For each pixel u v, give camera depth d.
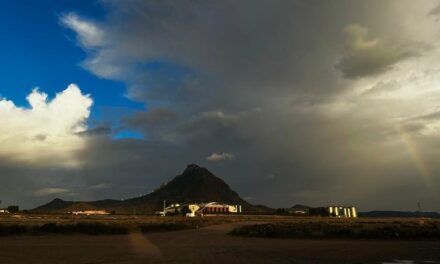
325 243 43.41
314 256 30.44
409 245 40.19
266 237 54.22
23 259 28.52
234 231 64.75
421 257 29.95
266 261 27.38
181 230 77.88
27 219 125.25
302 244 42.09
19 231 58.28
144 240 49.06
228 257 29.72
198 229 81.81
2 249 36.28
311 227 65.06
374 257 29.91
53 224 64.69
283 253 32.72
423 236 49.66
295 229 59.91
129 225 77.00
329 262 26.95
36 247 38.56
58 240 49.00
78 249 36.25
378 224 89.94
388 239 48.31
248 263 26.23
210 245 41.03
